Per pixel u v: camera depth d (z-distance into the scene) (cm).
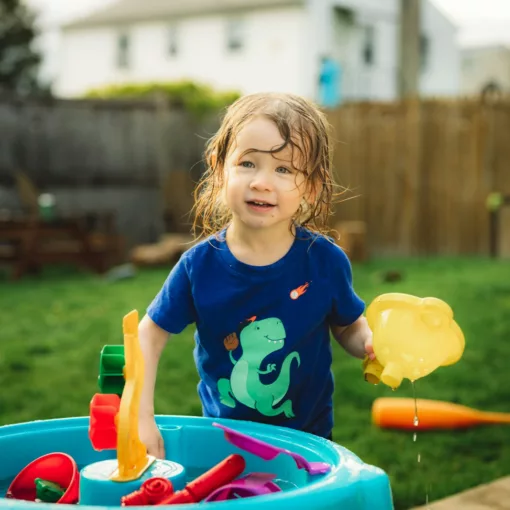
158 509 124
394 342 173
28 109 998
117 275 821
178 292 198
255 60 2214
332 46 2162
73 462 165
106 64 2514
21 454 181
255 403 197
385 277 765
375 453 297
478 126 1007
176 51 2369
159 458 182
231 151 189
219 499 150
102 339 520
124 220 1054
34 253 841
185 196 1076
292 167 185
